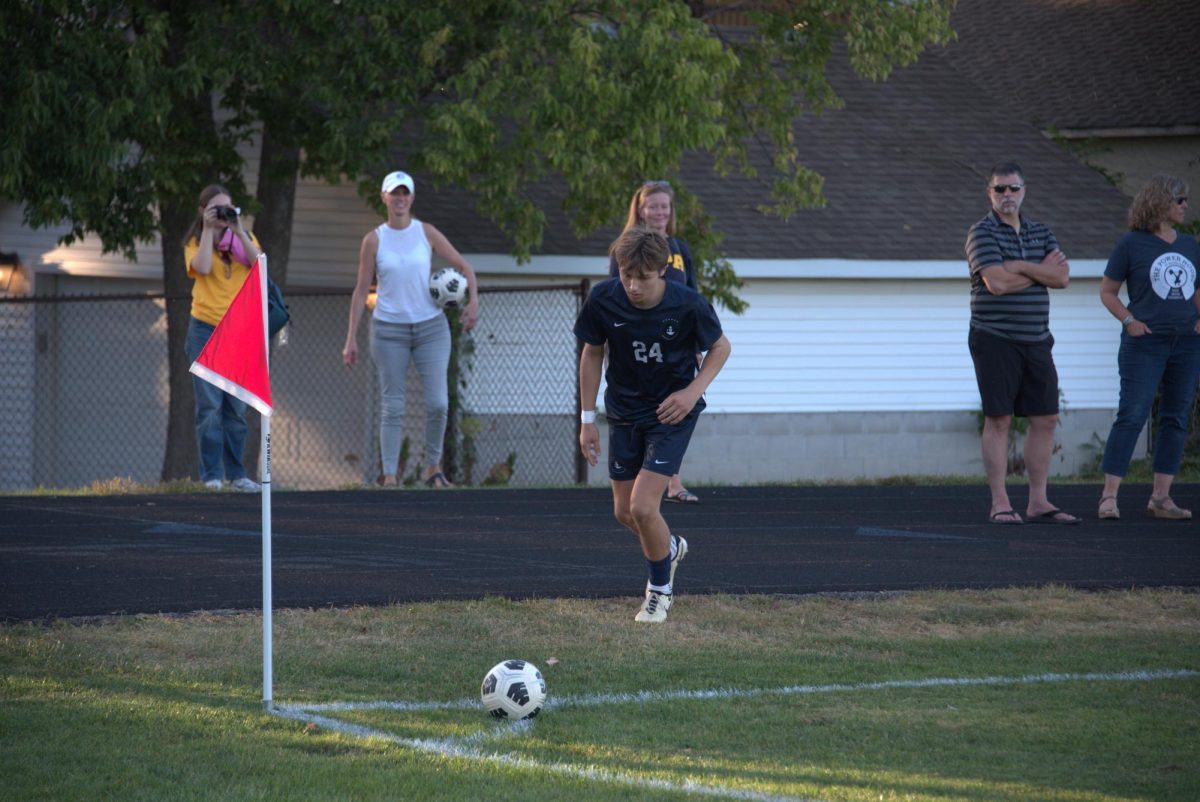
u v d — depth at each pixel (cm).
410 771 1728
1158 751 1880
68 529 3484
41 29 5147
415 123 6712
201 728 1897
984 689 2203
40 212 5181
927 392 7600
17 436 7762
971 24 10450
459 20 5600
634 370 2598
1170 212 3884
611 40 5616
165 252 6191
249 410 6569
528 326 6825
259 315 2052
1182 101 8850
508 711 1981
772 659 2367
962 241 7612
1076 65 9569
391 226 4728
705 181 7794
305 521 3694
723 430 7288
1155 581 3080
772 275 7206
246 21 5388
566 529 3666
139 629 2428
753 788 1688
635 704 2072
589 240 6875
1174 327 3925
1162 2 10075
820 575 3078
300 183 7106
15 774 1700
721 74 5741
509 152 5653
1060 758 1845
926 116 8844
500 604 2666
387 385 4753
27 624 2430
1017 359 3869
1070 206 8106
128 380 7612
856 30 6372
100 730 1880
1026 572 3161
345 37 5366
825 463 7450
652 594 2620
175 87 5209
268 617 2022
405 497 4269
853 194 7900
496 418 6750
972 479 5581
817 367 7425
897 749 1877
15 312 7744
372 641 2394
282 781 1683
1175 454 4031
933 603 2792
